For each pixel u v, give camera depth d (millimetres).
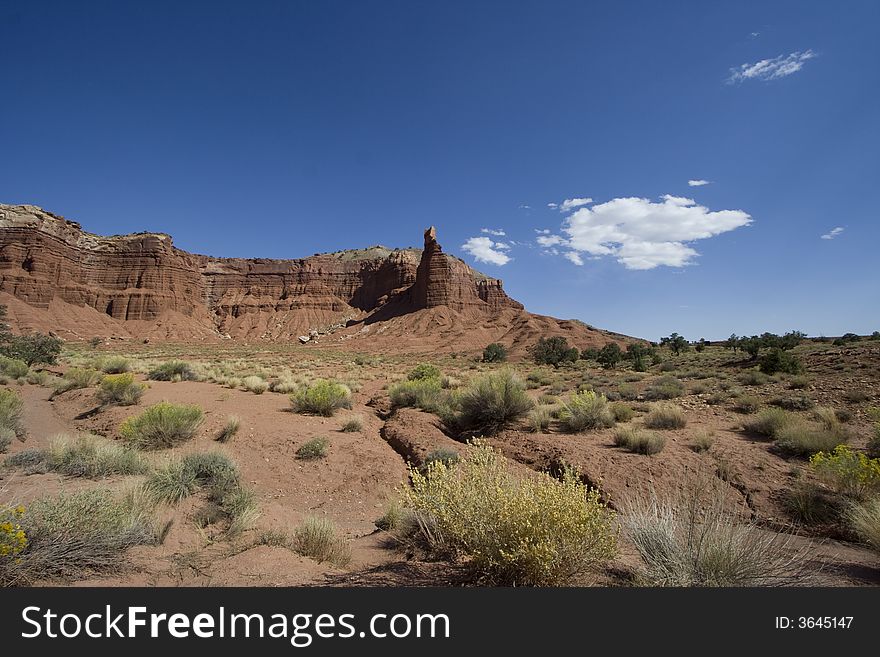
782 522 6688
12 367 23297
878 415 11258
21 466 7957
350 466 10469
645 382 24453
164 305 135375
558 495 3850
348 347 106625
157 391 18203
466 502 4203
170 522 5809
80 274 131875
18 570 3949
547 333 103688
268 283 178500
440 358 73438
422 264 143500
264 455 10703
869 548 5590
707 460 9133
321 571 4785
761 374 20562
